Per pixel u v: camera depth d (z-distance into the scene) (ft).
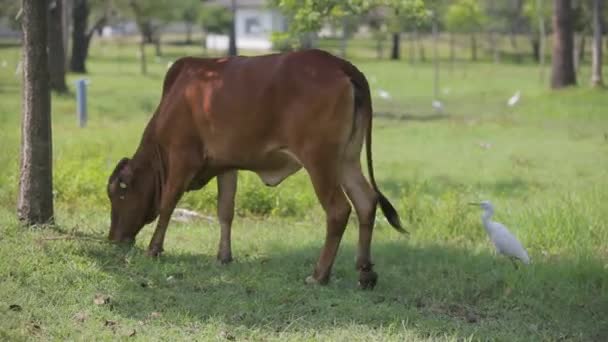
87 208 48.44
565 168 66.90
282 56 33.91
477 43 307.37
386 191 57.26
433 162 69.92
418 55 265.75
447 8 212.02
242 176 52.49
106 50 257.55
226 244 37.06
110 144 65.26
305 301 31.50
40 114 38.68
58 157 57.16
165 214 36.40
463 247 42.04
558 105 114.52
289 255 38.40
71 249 35.19
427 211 48.70
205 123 34.96
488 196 54.44
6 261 32.68
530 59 263.29
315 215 50.72
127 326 28.25
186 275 34.09
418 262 38.40
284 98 33.14
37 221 38.91
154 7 174.91
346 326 29.09
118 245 37.37
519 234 44.09
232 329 28.37
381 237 44.34
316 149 32.83
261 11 269.03
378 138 84.69
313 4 67.82
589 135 87.25
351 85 32.73
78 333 27.40
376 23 247.29
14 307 28.99
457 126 94.63
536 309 32.27
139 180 37.86
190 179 35.99
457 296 33.55
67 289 31.09
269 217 50.26
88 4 172.65
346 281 34.91
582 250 40.14
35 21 38.22
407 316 30.30
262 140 33.91
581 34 235.20
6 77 137.28
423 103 127.03
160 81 153.99
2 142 60.34
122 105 104.47
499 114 109.60
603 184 55.36
